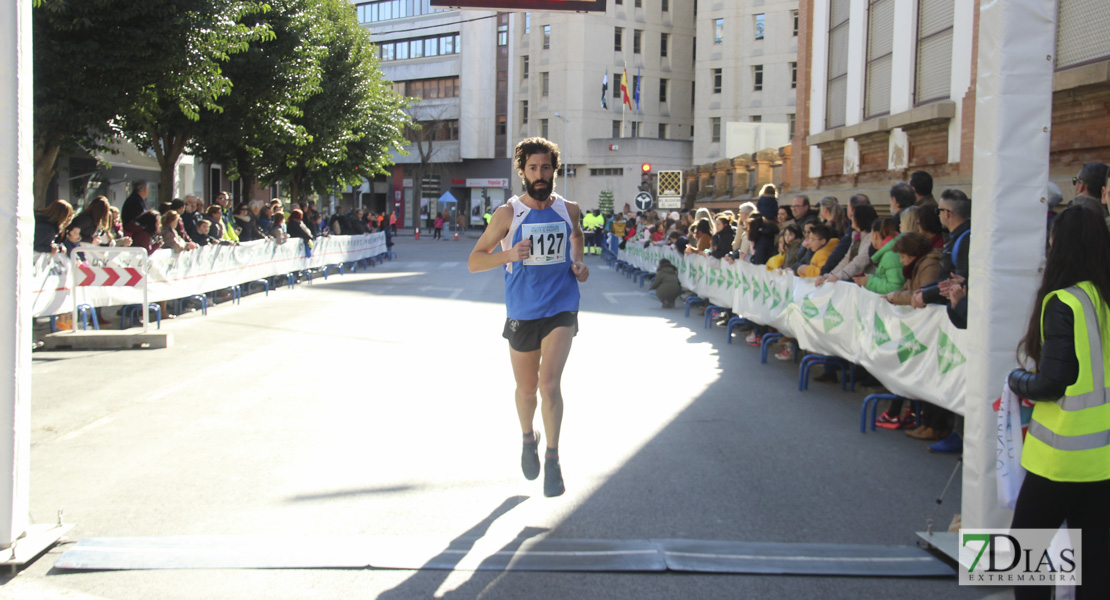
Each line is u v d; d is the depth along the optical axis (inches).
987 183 150.3
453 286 772.0
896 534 174.1
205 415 270.8
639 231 968.3
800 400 303.9
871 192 569.9
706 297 540.7
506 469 214.5
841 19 644.1
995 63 147.9
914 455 234.5
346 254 940.0
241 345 417.4
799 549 164.2
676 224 788.6
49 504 186.7
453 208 2503.7
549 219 188.1
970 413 155.6
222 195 669.9
